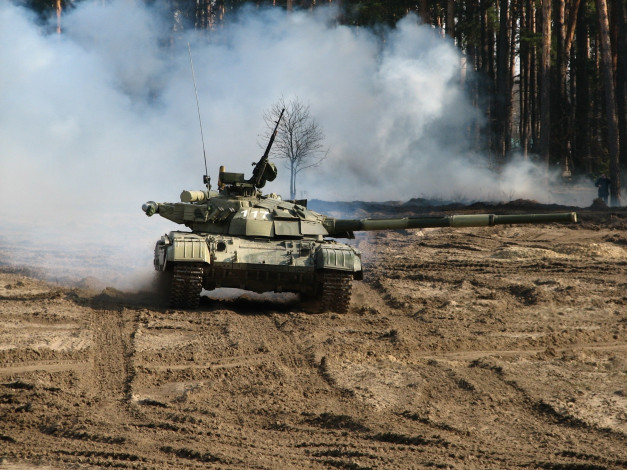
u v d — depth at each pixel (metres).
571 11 100.38
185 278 28.75
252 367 21.44
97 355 22.83
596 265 43.59
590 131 104.62
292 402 18.39
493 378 20.80
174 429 16.36
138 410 17.61
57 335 25.14
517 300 33.75
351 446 15.41
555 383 20.25
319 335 25.70
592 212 67.38
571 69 109.31
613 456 14.91
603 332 27.12
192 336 25.39
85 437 15.85
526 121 116.81
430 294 35.28
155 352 22.92
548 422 17.23
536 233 57.97
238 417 17.33
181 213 32.44
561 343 25.59
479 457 14.88
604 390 19.61
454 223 30.81
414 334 26.28
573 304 32.53
